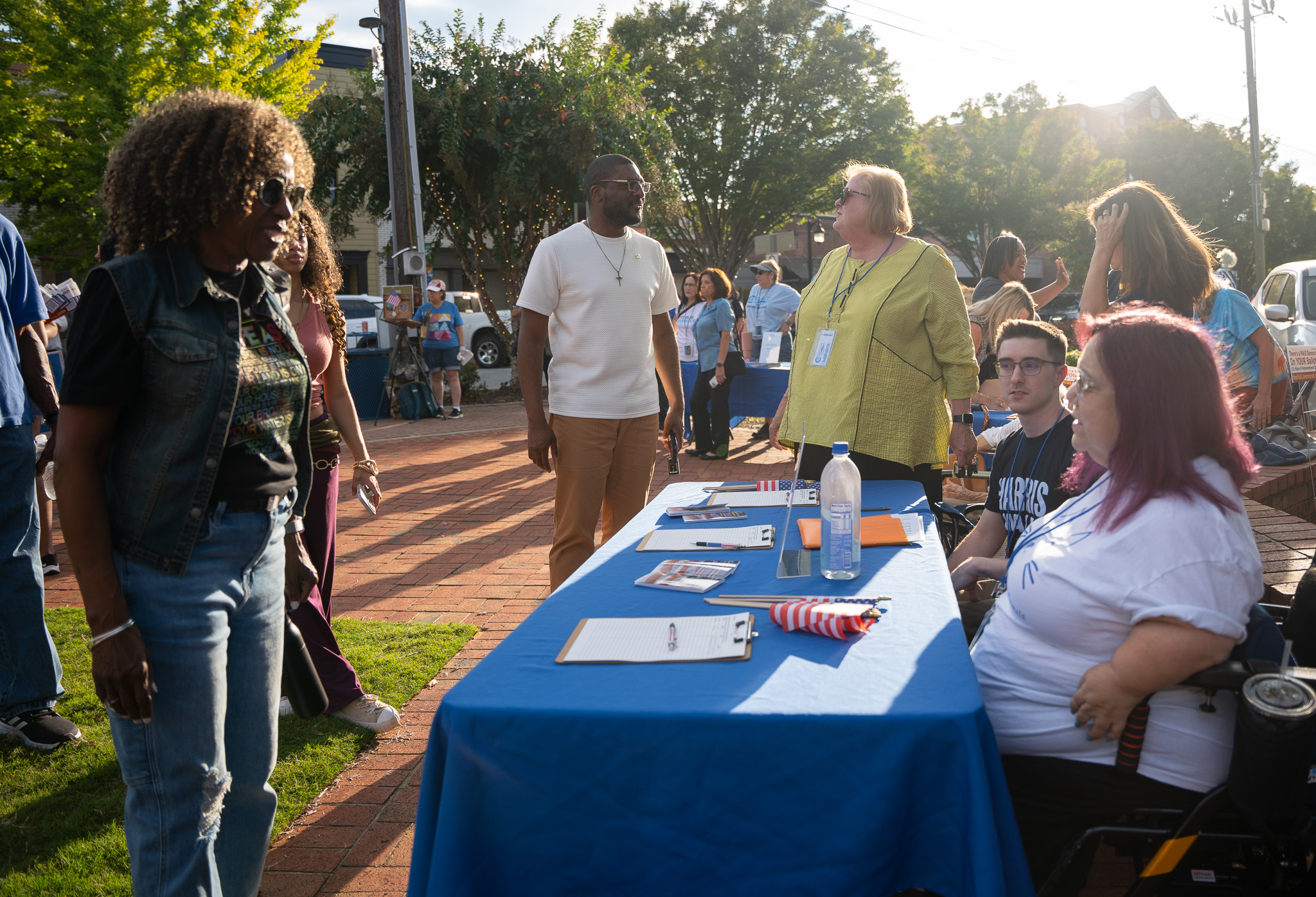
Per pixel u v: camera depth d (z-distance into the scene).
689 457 8.91
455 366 12.09
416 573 5.32
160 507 1.70
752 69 23.02
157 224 1.68
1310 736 1.54
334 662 3.32
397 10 12.36
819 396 3.59
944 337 3.45
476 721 1.61
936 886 1.55
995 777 1.54
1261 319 3.90
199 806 1.80
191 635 1.75
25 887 2.45
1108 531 1.76
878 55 23.77
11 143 13.89
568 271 3.73
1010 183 28.75
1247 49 26.67
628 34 23.81
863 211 3.48
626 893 1.62
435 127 14.15
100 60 13.38
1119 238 3.43
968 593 2.97
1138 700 1.72
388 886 2.46
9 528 3.21
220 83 13.80
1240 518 1.73
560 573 3.93
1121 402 1.77
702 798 1.57
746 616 2.02
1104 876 2.44
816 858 1.55
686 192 24.38
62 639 4.26
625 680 1.72
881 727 1.52
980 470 4.66
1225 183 33.62
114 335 1.61
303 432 2.03
